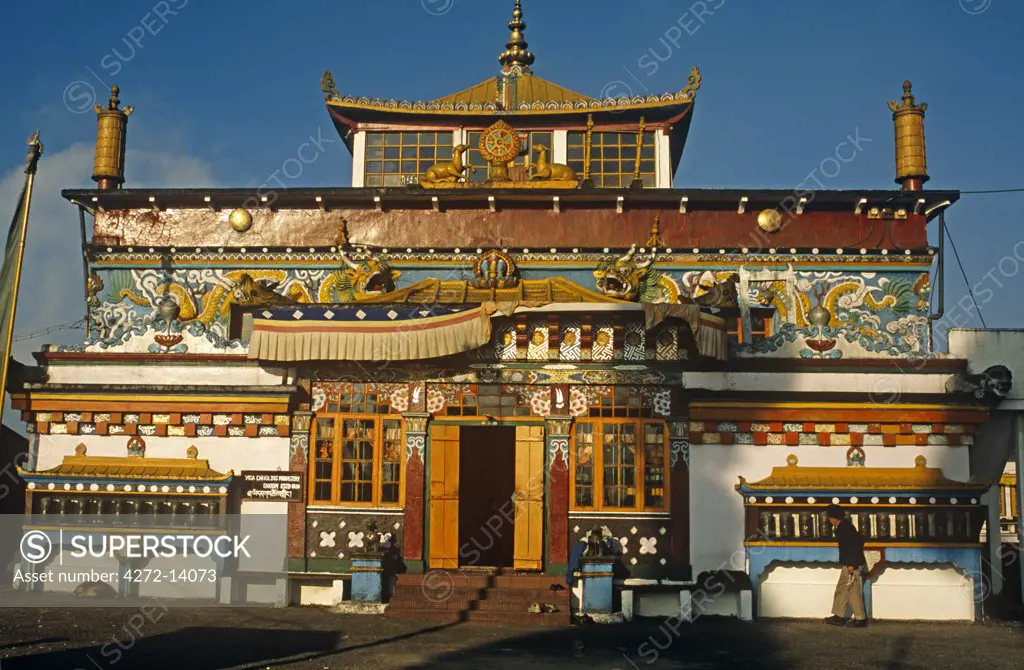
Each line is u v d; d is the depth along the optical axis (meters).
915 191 24.77
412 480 21.70
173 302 22.72
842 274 24.98
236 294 24.95
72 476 21.17
